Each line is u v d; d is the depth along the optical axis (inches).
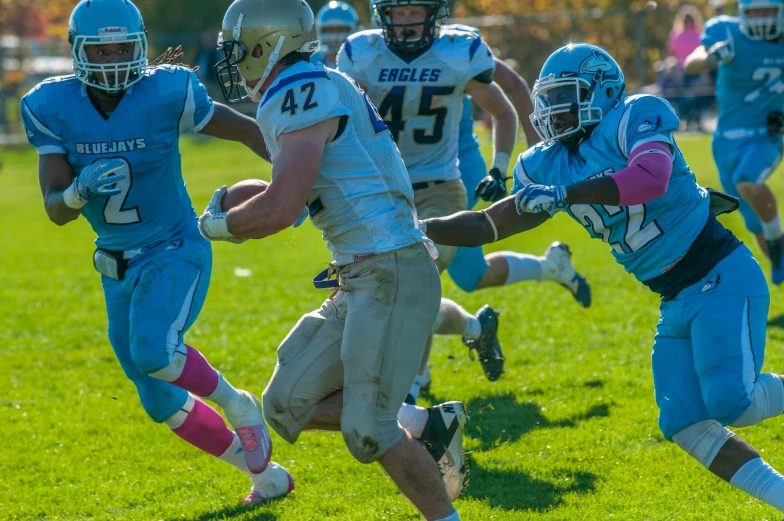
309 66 410.6
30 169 2657.5
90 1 504.7
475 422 644.7
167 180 536.1
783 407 442.9
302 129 397.4
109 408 734.5
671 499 502.3
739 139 946.1
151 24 3740.2
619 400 666.2
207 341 911.0
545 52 2763.3
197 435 540.7
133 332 497.7
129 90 525.0
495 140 676.7
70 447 652.1
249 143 553.3
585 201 411.2
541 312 944.3
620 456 569.3
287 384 439.8
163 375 496.1
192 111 534.9
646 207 446.3
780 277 934.4
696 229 450.3
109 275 540.1
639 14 2401.6
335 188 411.5
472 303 995.9
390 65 649.6
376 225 412.8
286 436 448.5
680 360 455.5
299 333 450.0
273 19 414.9
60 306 1104.2
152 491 566.9
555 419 643.5
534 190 408.5
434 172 665.6
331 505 523.8
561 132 451.5
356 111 414.0
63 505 550.9
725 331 435.2
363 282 417.4
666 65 2490.2
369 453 418.9
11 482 590.2
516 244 1339.8
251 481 570.3
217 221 405.1
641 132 426.0
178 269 522.6
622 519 478.0
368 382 417.7
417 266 420.8
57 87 527.8
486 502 513.3
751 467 434.3
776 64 920.3
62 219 506.6
